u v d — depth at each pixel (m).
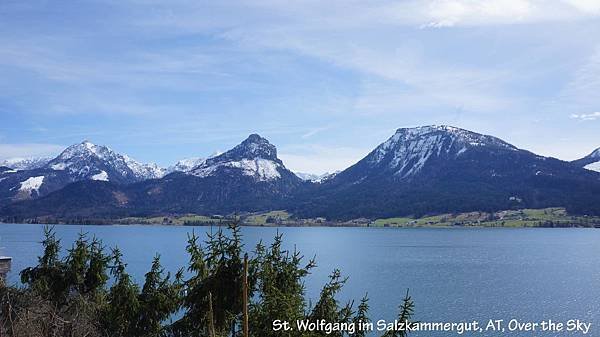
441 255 135.25
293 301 15.00
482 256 133.25
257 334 14.56
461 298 69.12
